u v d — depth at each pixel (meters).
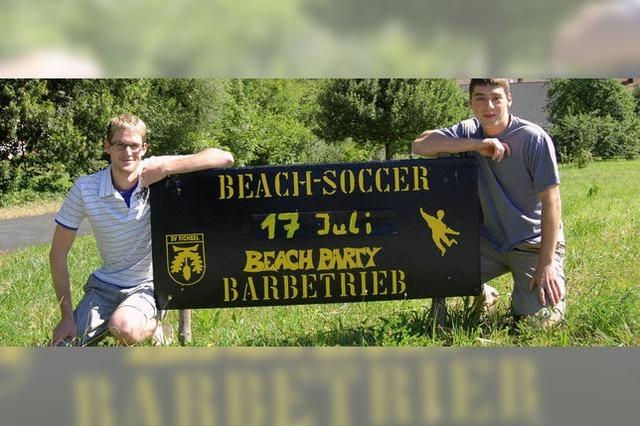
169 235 3.97
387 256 3.99
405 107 29.03
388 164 3.97
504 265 4.43
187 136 26.14
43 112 21.48
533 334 4.05
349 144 32.97
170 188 3.96
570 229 7.63
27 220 17.33
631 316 4.22
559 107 33.19
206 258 3.98
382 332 4.11
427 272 4.00
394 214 3.98
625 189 13.34
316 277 4.00
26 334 4.52
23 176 22.09
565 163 27.94
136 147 3.98
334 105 29.67
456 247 3.99
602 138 28.80
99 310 4.10
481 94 4.15
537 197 4.24
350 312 4.72
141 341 3.99
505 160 4.20
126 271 4.12
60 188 22.67
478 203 3.99
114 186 4.02
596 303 4.30
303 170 3.96
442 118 29.36
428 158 3.97
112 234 4.03
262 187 3.96
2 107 21.06
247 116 29.47
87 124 22.77
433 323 4.12
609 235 7.14
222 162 3.96
